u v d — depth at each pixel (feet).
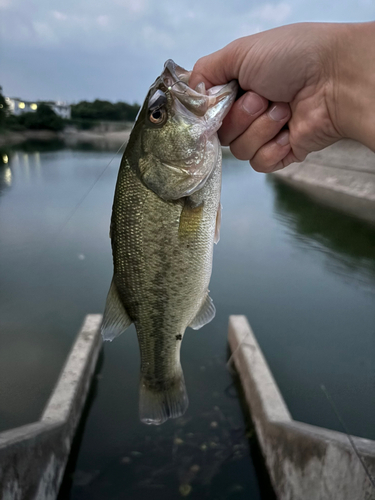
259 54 0.72
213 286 2.87
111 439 1.55
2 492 0.96
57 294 2.68
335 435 1.10
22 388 1.73
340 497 0.98
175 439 1.56
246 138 0.82
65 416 1.38
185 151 0.76
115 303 0.84
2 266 3.10
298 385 1.79
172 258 0.80
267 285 2.90
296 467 1.16
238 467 1.44
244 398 1.71
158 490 1.35
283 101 0.78
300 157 0.86
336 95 0.72
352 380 1.82
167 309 0.83
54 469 1.27
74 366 1.65
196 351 2.09
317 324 2.34
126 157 0.79
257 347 1.80
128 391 1.80
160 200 0.78
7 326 2.27
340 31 0.71
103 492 1.36
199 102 0.75
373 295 2.72
